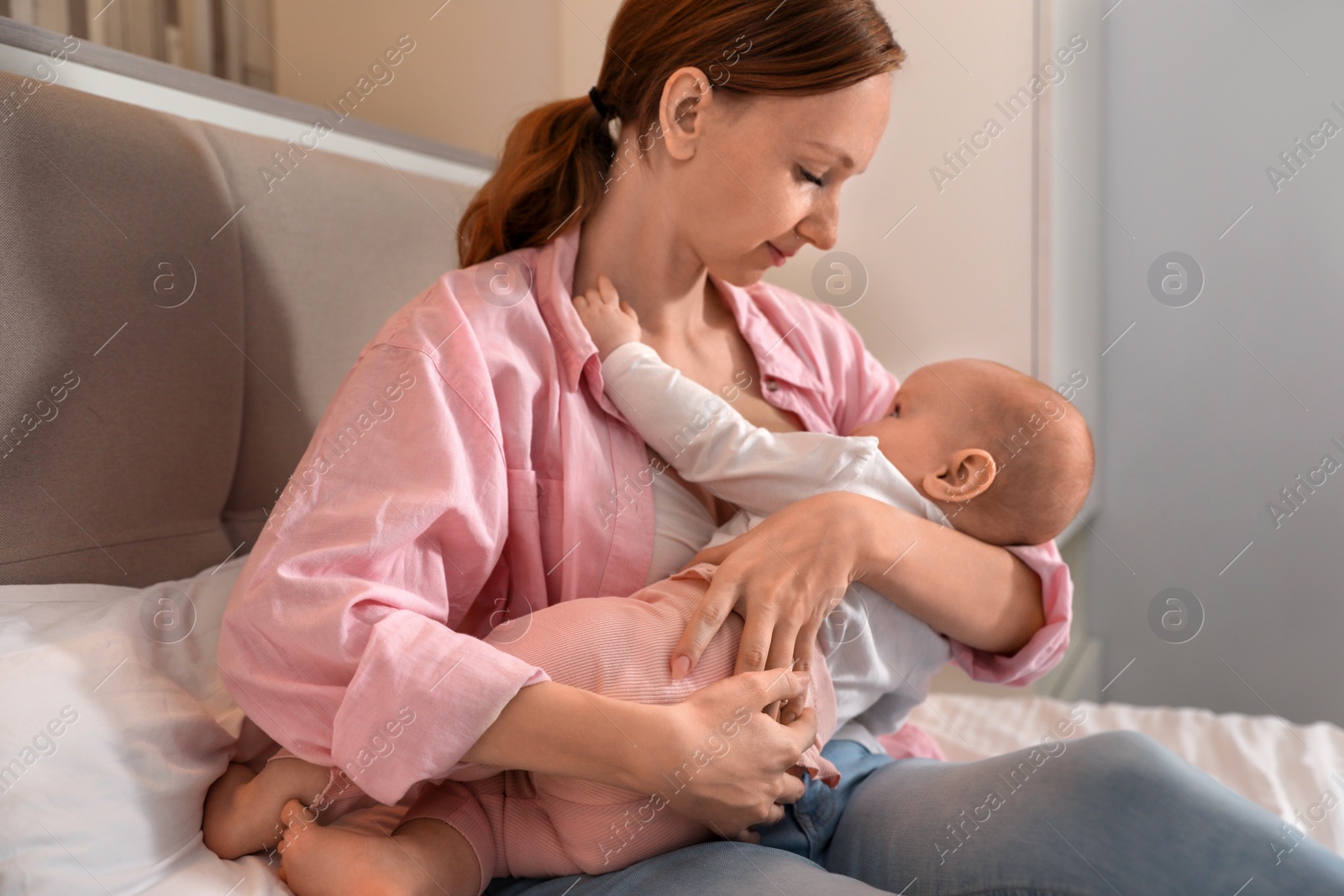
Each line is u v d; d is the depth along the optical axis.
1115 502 1.88
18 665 0.72
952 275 1.66
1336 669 1.76
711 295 1.13
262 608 0.74
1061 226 1.65
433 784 0.81
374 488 0.79
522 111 1.70
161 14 1.45
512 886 0.80
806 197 0.93
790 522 0.86
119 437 0.95
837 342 1.22
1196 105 1.78
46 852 0.64
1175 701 1.86
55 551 0.89
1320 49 1.69
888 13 1.64
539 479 0.90
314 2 1.70
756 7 0.90
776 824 0.83
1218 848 0.66
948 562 0.93
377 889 0.68
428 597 0.79
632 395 0.92
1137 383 1.85
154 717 0.75
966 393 1.04
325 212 1.23
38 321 0.88
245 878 0.72
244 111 1.20
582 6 1.70
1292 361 1.75
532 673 0.72
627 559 0.90
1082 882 0.68
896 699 1.00
